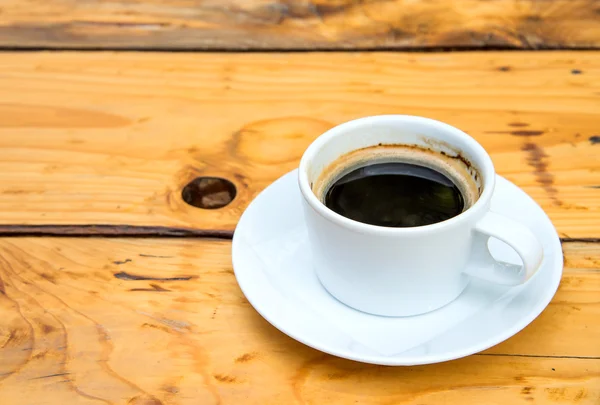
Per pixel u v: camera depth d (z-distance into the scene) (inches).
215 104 24.7
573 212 21.1
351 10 27.9
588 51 25.8
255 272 19.4
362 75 25.5
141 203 21.8
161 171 22.7
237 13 27.9
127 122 24.2
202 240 20.9
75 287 19.9
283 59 26.1
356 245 18.1
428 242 17.8
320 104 24.6
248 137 23.6
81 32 27.3
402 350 18.1
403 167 20.3
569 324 18.9
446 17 27.4
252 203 20.8
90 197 22.0
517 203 20.4
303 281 19.5
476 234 18.3
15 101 24.9
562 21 27.0
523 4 27.7
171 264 20.4
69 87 25.4
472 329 18.3
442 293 18.8
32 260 20.5
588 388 17.9
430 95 24.6
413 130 20.2
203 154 23.2
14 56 26.4
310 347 18.7
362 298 18.8
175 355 18.7
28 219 21.4
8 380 18.3
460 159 19.9
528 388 18.0
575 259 20.1
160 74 25.8
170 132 23.9
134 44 26.8
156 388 18.2
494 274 18.6
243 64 26.0
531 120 23.6
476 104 24.2
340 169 20.3
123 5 28.5
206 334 19.0
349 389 18.1
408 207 19.5
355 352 17.6
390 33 26.9
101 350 18.7
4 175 22.6
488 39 26.5
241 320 19.3
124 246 20.8
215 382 18.2
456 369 18.3
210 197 22.3
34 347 18.8
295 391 18.1
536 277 18.9
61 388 18.2
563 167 22.3
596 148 22.7
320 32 27.1
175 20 27.7
